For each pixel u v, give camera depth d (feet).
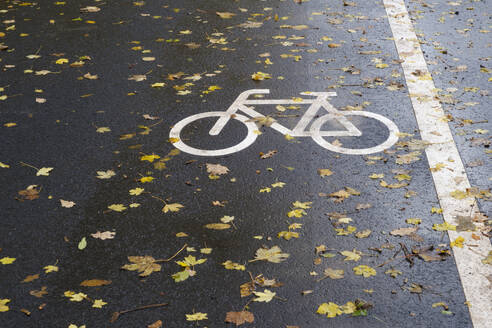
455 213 15.96
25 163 18.79
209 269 14.23
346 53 25.93
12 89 23.54
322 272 14.02
